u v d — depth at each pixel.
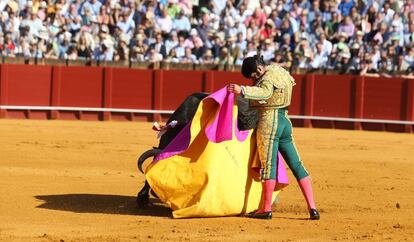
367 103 51.25
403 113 50.84
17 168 29.53
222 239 18.39
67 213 21.39
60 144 37.66
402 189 27.39
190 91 51.97
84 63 52.00
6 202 22.67
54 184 26.16
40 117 51.75
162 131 21.77
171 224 20.06
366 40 51.94
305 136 45.84
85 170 29.70
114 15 52.44
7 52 51.28
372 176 30.50
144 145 38.56
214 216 20.92
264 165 20.84
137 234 18.81
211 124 20.83
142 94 52.31
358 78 51.12
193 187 20.80
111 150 36.19
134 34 52.47
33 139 39.31
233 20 52.09
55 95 51.81
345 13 52.38
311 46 51.88
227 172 20.92
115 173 29.17
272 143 20.80
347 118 51.34
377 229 20.03
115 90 52.22
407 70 51.22
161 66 52.12
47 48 52.00
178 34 52.47
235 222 20.44
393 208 23.41
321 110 51.59
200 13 52.94
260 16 52.34
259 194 21.45
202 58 52.25
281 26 51.75
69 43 52.12
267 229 19.69
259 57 20.89
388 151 39.72
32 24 51.72
